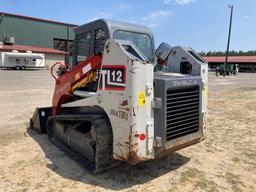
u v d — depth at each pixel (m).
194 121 3.79
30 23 47.91
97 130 3.46
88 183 3.49
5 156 4.43
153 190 3.34
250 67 60.44
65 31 53.12
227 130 6.27
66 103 4.66
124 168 3.94
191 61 3.99
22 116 7.56
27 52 40.94
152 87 3.21
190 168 4.03
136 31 4.20
